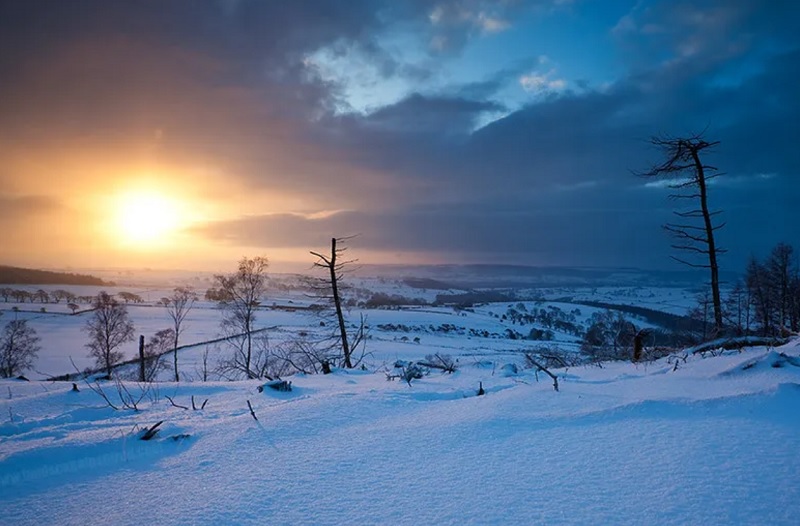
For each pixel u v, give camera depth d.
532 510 2.21
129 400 6.00
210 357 31.97
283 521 2.26
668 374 5.18
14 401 5.88
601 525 2.04
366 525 2.18
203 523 2.29
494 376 7.07
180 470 3.05
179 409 5.23
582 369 7.38
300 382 7.29
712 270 12.39
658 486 2.36
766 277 20.75
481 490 2.47
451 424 3.67
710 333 10.99
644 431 3.14
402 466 2.90
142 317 57.97
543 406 3.98
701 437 2.93
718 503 2.15
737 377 4.43
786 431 2.93
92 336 36.53
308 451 3.28
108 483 2.88
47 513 2.49
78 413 4.89
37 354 39.81
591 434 3.19
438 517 2.21
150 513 2.43
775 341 7.03
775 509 2.07
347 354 16.66
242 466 3.05
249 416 4.27
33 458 3.12
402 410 4.41
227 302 27.25
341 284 17.31
